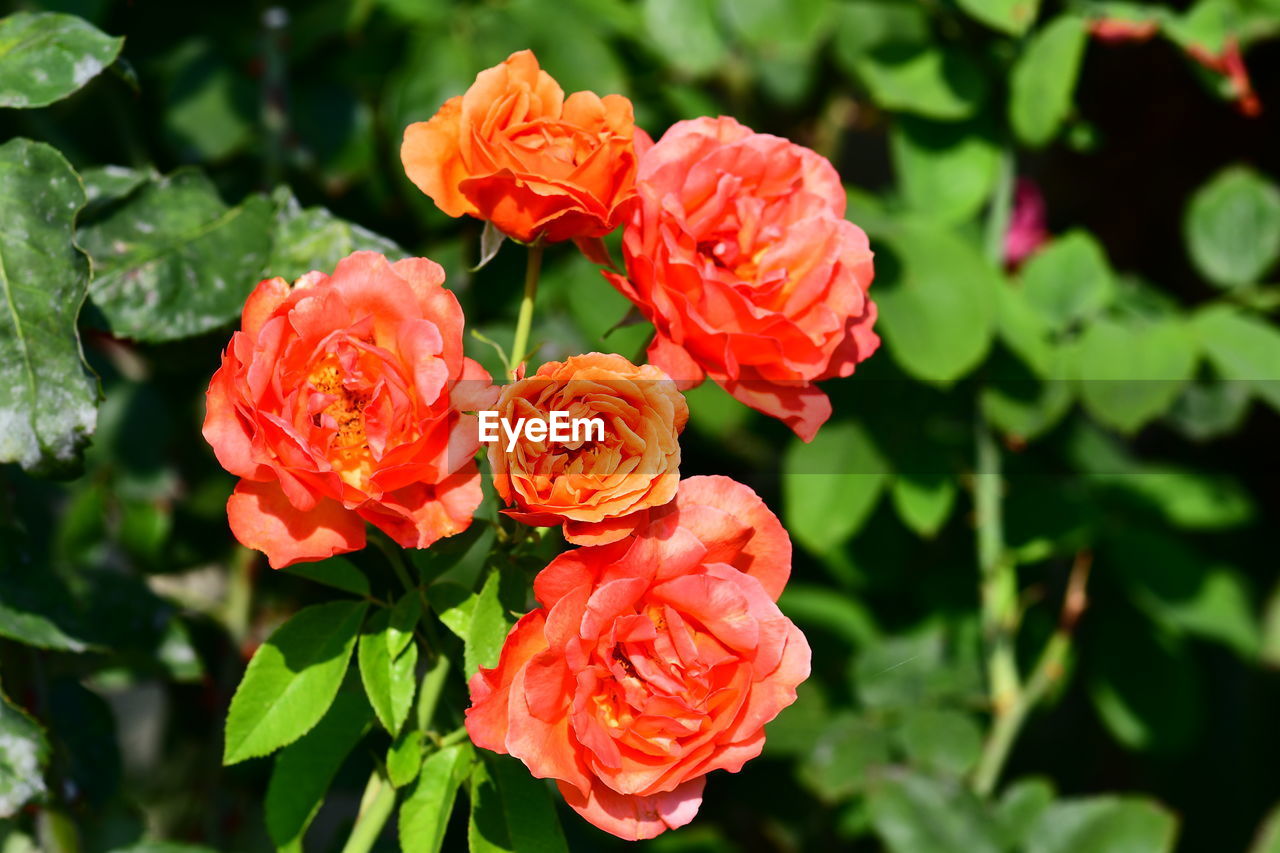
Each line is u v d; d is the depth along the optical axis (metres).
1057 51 1.21
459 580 1.05
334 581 0.99
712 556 0.96
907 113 1.27
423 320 0.95
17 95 1.01
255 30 1.23
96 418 1.00
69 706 1.12
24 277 1.00
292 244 1.07
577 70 1.23
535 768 0.94
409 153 0.98
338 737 1.01
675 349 0.98
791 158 0.99
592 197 0.97
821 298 0.99
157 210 1.08
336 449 0.95
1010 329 1.23
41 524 1.26
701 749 0.94
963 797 1.22
